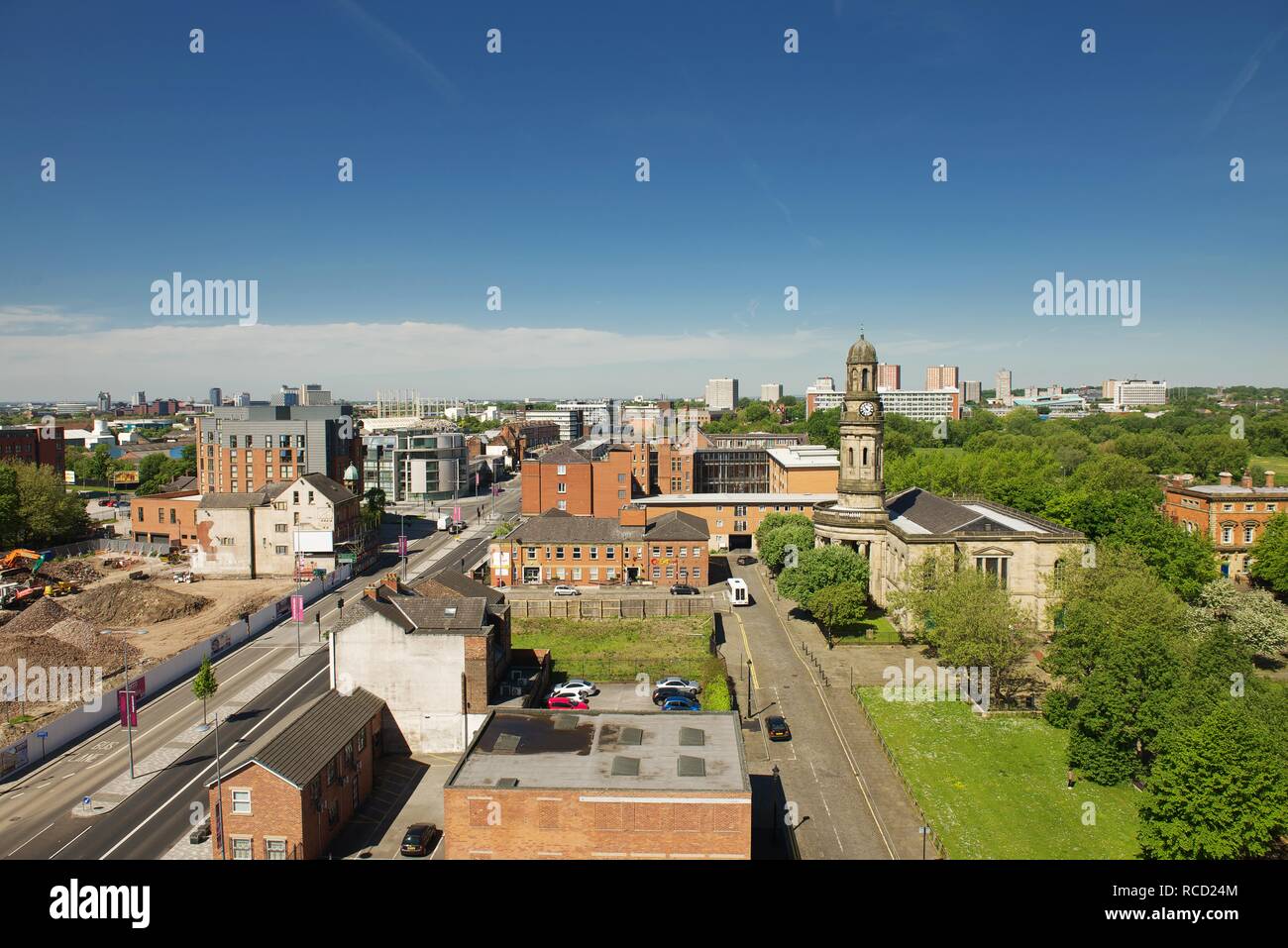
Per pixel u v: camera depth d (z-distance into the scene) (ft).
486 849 146.51
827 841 172.55
